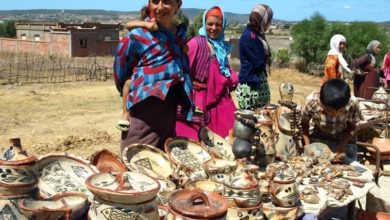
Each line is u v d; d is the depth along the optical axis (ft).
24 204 7.37
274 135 13.03
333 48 29.76
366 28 92.22
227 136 15.28
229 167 10.52
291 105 13.71
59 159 9.65
